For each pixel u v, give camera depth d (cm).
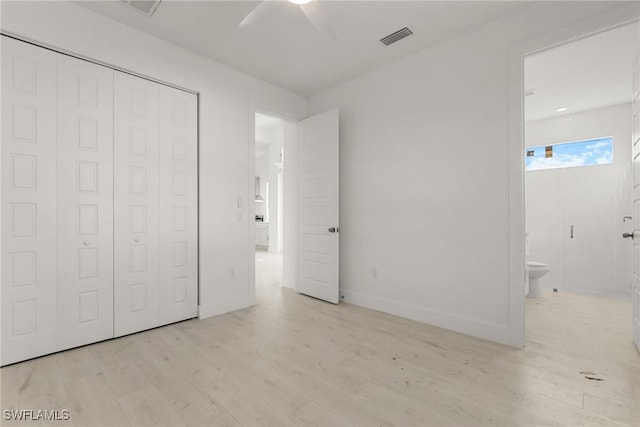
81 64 240
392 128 324
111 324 254
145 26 262
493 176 254
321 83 376
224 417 156
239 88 343
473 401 170
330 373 200
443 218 284
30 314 217
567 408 163
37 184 219
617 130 411
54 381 189
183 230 299
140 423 151
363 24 258
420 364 212
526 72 324
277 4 234
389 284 326
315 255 386
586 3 210
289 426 150
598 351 232
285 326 287
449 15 246
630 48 278
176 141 295
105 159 251
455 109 276
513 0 228
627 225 400
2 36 206
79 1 229
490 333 254
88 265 242
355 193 361
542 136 469
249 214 352
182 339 255
